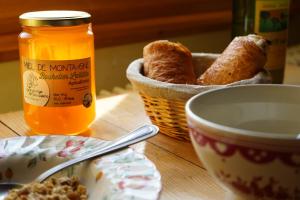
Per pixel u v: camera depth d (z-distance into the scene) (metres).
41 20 0.45
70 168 0.40
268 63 0.67
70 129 0.49
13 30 0.75
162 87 0.44
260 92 0.37
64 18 0.46
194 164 0.43
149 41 0.91
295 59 0.90
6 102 0.78
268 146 0.27
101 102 0.61
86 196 0.37
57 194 0.36
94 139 0.44
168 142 0.48
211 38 1.02
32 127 0.50
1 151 0.42
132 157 0.40
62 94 0.47
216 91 0.36
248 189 0.29
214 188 0.38
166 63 0.49
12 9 0.74
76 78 0.48
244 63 0.48
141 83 0.46
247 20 0.69
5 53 0.75
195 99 0.34
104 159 0.40
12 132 0.51
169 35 0.94
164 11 0.92
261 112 0.37
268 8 0.66
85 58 0.48
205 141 0.29
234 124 0.36
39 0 0.76
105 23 0.84
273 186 0.28
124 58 0.90
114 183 0.36
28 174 0.41
